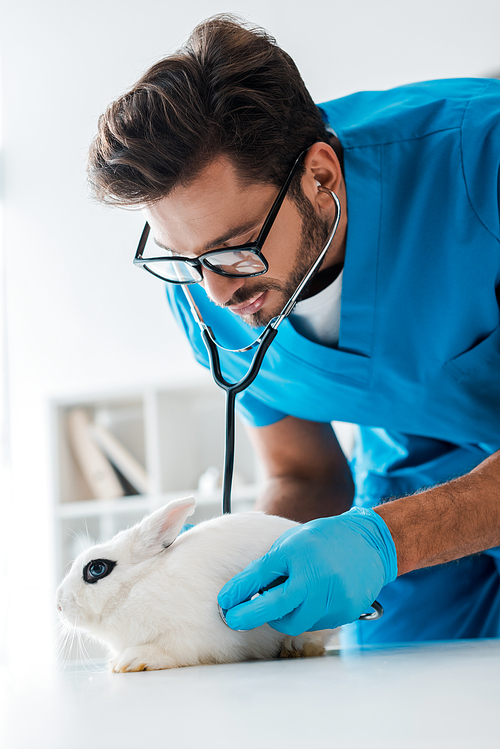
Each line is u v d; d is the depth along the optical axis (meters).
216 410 2.70
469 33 2.24
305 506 1.23
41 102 2.98
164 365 2.80
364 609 0.75
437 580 1.17
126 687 0.54
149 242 1.20
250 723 0.36
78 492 2.61
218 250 0.79
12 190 3.04
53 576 2.45
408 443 1.19
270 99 0.77
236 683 0.52
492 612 1.14
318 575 0.71
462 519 0.80
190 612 0.75
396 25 2.32
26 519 2.85
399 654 0.67
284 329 1.05
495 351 1.03
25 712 0.44
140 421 2.74
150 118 0.72
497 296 1.02
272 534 0.84
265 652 0.78
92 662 0.89
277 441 1.27
